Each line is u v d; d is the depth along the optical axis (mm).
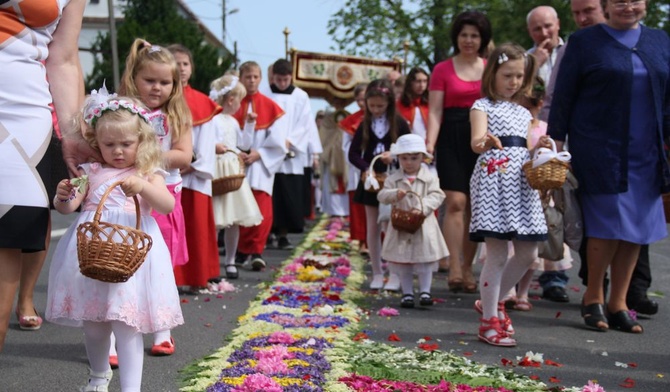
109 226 3924
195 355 5625
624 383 5141
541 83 7559
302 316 6910
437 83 8445
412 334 6508
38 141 3834
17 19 3832
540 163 6023
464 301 8117
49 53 4066
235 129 9453
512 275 6480
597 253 6727
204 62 49594
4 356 5566
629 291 7336
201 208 7898
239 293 8281
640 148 6699
